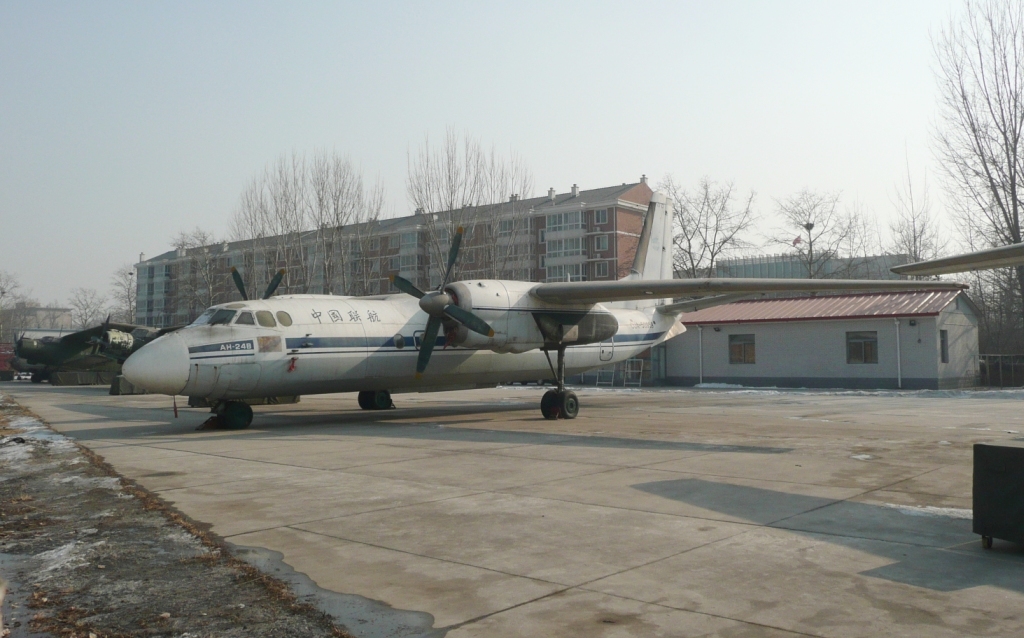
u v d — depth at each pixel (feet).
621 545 21.12
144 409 85.46
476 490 29.78
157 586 18.30
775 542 21.13
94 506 28.17
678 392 109.19
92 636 15.21
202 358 51.75
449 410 76.48
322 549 21.33
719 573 18.34
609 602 16.43
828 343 113.60
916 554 19.75
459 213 144.56
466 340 58.39
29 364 177.88
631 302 77.25
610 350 74.38
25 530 24.66
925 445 42.06
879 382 108.47
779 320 117.19
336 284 160.04
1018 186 117.60
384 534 22.90
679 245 195.62
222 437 51.34
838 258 193.47
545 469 34.81
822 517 24.17
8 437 55.01
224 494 29.91
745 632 14.53
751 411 70.03
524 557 20.10
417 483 31.60
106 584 18.52
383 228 244.22
